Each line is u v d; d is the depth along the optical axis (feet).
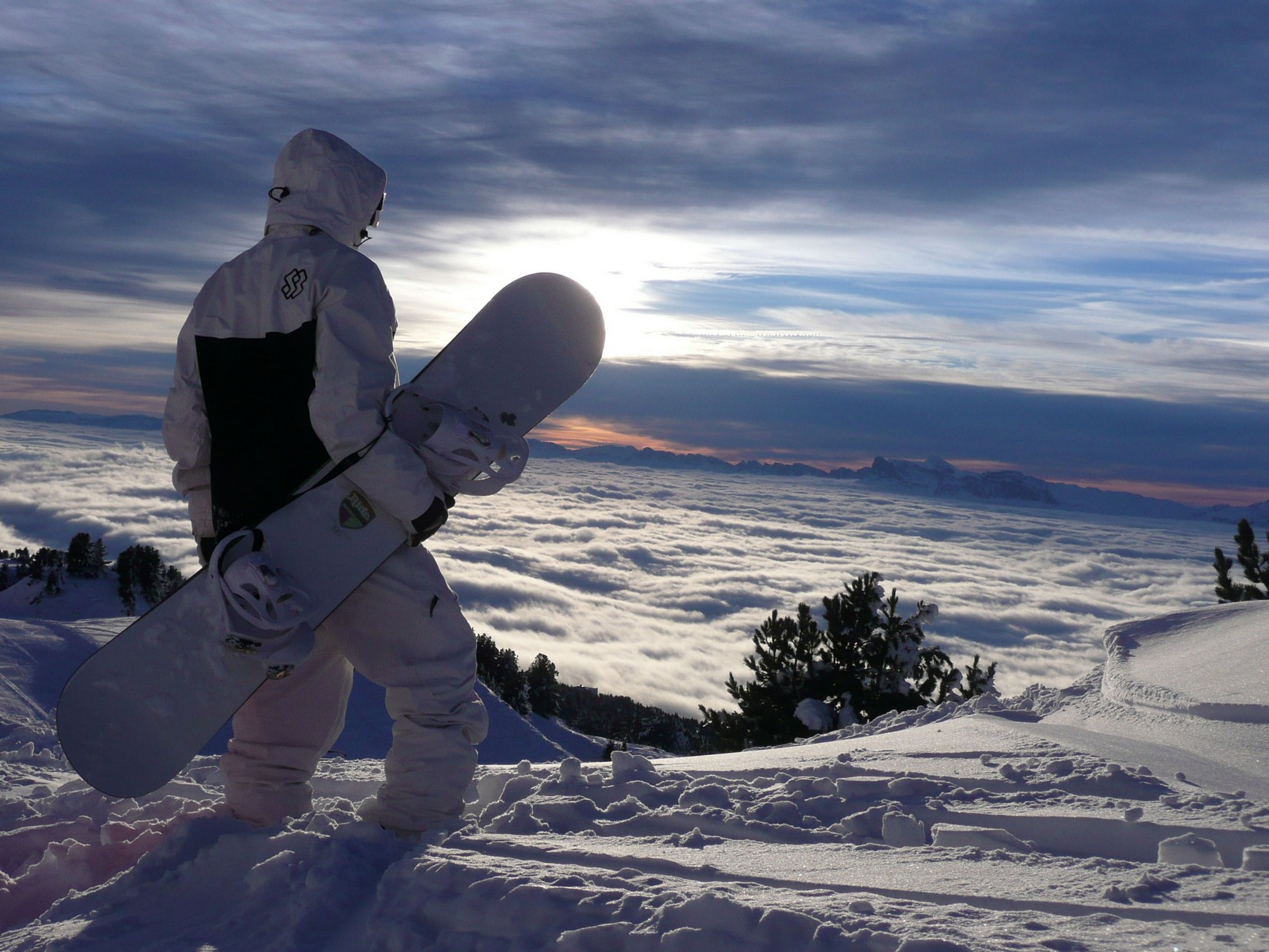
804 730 58.95
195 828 7.98
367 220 8.73
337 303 8.01
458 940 5.44
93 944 6.39
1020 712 15.83
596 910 5.31
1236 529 39.27
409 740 8.43
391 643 8.43
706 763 12.80
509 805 9.21
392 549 8.24
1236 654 15.05
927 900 5.70
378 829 7.36
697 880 6.16
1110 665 17.31
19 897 8.03
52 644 38.11
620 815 8.61
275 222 8.46
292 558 7.95
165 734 7.80
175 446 8.62
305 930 5.85
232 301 8.39
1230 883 5.90
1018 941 4.61
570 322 9.25
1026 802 8.34
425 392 8.78
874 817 7.97
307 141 8.50
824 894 5.72
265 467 8.09
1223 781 9.27
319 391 7.91
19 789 12.72
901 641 59.88
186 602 7.95
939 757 11.05
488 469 8.41
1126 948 4.56
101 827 9.26
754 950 4.69
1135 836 7.25
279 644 7.68
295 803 8.79
